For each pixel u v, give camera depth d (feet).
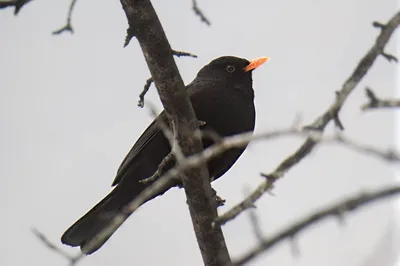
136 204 16.08
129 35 19.52
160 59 19.69
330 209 13.17
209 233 20.40
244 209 16.06
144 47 19.63
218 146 15.24
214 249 20.53
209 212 20.31
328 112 17.57
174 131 20.13
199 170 19.79
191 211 20.48
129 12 19.22
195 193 20.15
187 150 20.13
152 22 19.33
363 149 12.94
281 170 16.38
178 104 19.99
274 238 13.29
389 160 12.67
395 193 12.92
